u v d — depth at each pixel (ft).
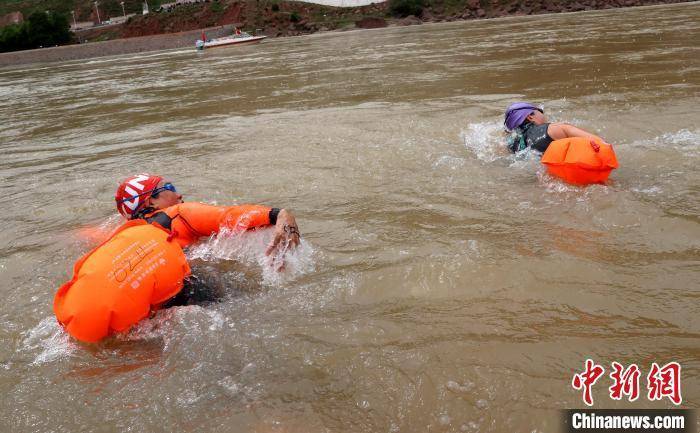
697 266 9.59
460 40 62.80
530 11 110.42
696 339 7.72
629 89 25.49
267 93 35.65
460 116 22.50
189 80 49.60
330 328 8.78
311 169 17.15
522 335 8.09
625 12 90.27
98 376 8.27
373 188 15.08
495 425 6.53
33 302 10.66
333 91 33.22
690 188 13.02
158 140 24.61
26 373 8.48
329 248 11.68
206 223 11.41
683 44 41.09
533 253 10.48
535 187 14.12
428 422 6.68
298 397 7.31
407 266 10.40
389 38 77.61
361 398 7.17
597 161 13.46
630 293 8.94
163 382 7.93
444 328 8.45
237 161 18.94
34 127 32.63
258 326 9.09
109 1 199.00
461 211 12.96
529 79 31.07
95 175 19.62
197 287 10.28
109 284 9.19
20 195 18.13
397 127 21.36
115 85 52.37
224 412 7.18
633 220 11.61
